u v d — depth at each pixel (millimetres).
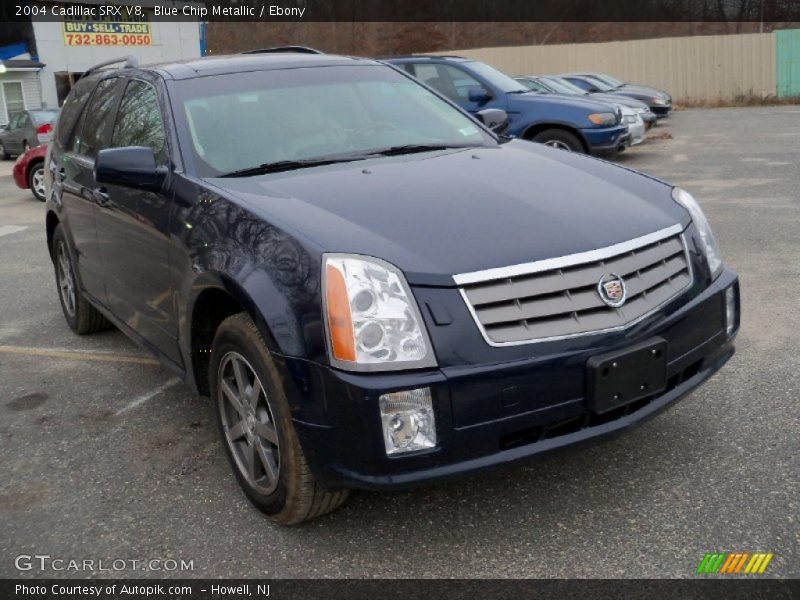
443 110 4496
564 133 11727
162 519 3236
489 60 31812
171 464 3715
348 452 2646
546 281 2762
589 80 22094
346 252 2729
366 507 3203
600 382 2732
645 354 2834
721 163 12828
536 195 3252
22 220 11453
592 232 2969
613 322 2814
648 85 30469
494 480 3342
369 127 4105
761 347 4590
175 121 3828
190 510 3291
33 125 21953
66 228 5227
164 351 3953
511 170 3590
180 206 3512
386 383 2566
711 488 3145
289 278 2770
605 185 3480
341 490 2854
